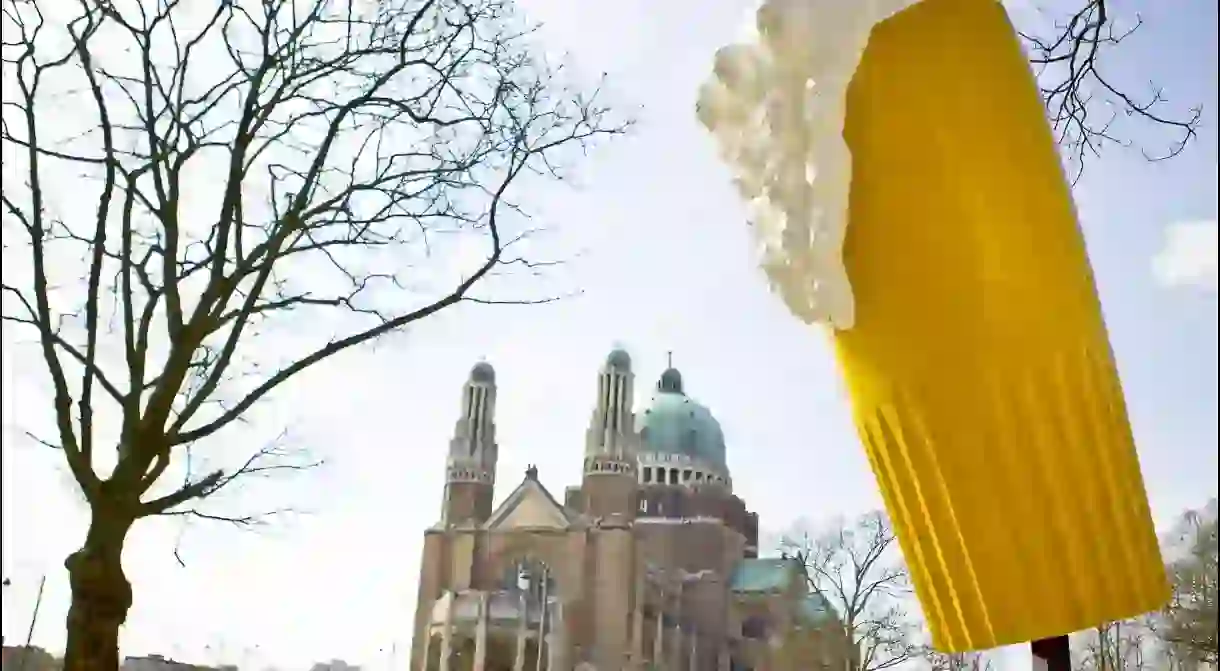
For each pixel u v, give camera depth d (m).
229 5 7.70
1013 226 2.47
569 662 51.97
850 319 2.51
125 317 6.68
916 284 2.49
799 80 2.59
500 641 52.81
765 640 50.72
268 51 7.82
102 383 6.47
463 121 8.74
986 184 2.49
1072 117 5.27
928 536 2.53
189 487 6.54
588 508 58.28
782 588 51.94
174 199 6.99
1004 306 2.44
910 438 2.50
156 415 6.36
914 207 2.51
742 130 2.66
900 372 2.49
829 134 2.55
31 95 6.86
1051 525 2.42
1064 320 2.43
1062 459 2.42
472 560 56.25
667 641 52.72
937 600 2.54
